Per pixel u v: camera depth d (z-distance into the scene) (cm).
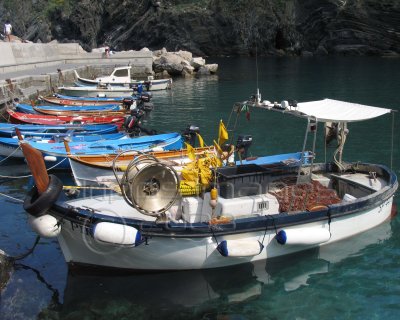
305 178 870
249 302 752
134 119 1728
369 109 943
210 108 2698
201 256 784
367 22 7019
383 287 790
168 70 4700
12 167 1524
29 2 10738
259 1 7956
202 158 926
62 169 1455
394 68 5044
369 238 945
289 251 848
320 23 7481
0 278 786
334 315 720
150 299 755
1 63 3250
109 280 809
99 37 9312
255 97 977
